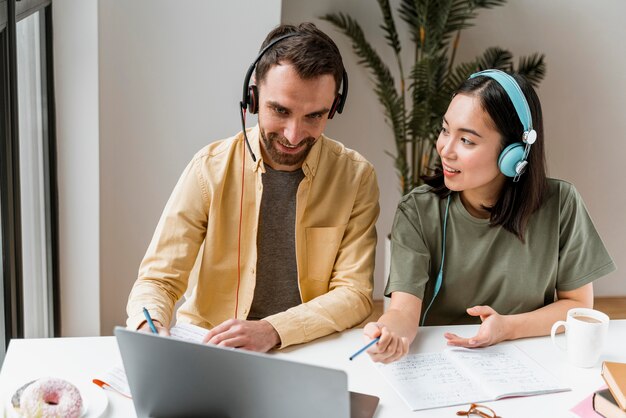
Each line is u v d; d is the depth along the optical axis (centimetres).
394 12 341
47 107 226
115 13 244
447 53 346
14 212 158
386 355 125
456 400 118
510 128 141
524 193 151
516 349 140
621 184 371
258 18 252
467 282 161
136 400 105
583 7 349
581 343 131
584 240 158
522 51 351
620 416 108
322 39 141
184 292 155
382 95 330
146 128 254
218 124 259
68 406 103
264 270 162
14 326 159
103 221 258
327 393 93
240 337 129
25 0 180
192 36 250
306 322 138
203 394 101
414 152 329
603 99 361
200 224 157
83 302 254
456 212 158
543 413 115
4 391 114
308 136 143
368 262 159
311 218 160
